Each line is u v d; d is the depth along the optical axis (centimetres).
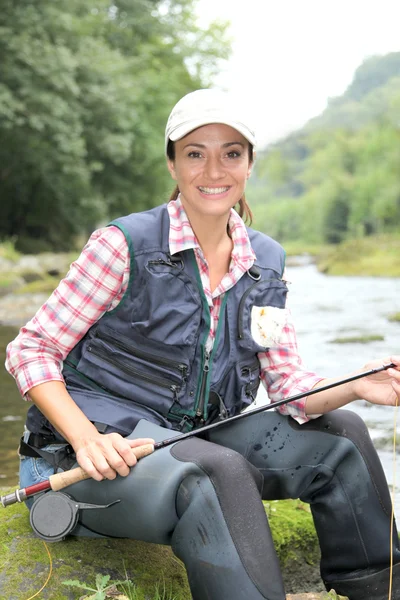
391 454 390
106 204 2364
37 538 208
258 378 220
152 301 200
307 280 1967
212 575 172
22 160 2133
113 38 2647
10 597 189
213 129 203
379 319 995
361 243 2389
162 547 222
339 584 210
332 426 208
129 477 183
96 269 200
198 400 205
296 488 211
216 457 178
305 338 810
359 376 202
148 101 2400
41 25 1912
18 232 2398
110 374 203
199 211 207
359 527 205
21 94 1845
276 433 212
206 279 206
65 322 202
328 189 7069
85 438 188
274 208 8825
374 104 13700
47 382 198
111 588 194
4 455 389
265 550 173
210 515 174
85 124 2123
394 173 6431
